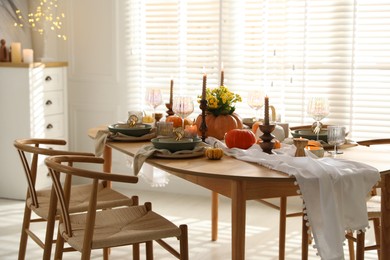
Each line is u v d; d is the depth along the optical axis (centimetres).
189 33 559
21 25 562
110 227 304
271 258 411
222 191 292
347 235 338
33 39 581
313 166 280
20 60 543
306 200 276
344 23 506
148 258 327
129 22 576
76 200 353
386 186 310
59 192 292
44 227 471
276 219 499
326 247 274
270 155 305
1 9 552
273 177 276
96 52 590
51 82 553
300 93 526
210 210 524
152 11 568
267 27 532
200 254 418
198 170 289
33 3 577
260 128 322
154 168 410
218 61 550
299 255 418
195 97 562
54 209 328
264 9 530
